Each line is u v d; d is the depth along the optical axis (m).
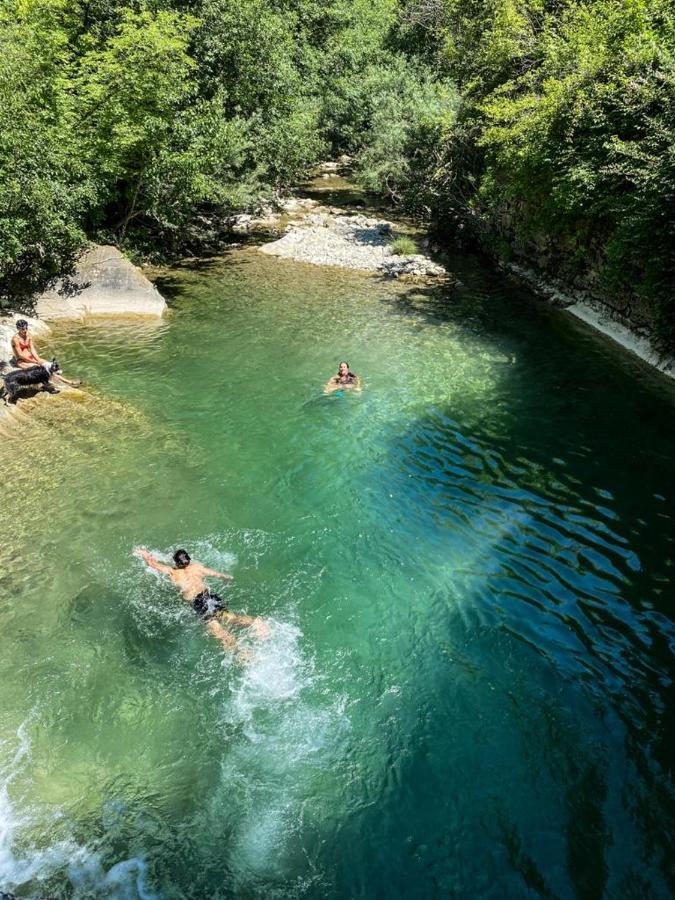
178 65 20.11
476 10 26.02
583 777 5.80
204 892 5.00
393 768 5.95
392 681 6.88
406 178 29.50
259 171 26.83
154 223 25.03
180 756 6.11
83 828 5.48
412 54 38.69
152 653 7.25
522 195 20.20
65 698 6.71
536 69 20.77
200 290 20.89
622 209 13.84
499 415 12.75
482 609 7.85
